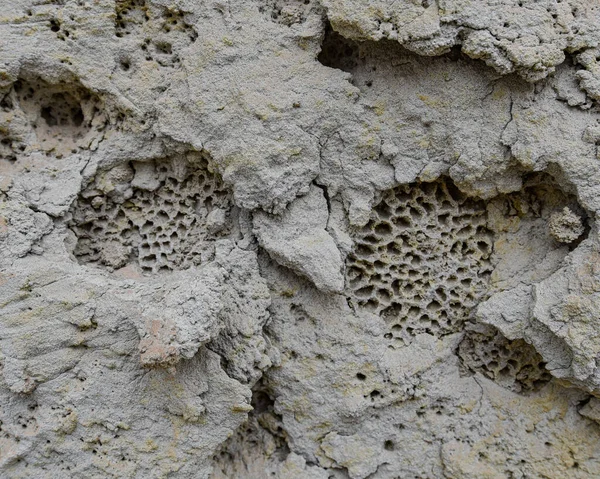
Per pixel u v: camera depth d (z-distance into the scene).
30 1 0.47
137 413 0.46
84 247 0.49
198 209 0.49
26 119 0.48
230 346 0.46
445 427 0.48
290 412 0.49
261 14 0.47
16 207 0.46
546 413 0.48
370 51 0.47
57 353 0.45
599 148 0.44
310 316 0.48
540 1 0.44
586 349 0.43
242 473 0.49
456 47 0.45
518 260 0.48
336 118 0.46
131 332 0.45
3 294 0.45
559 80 0.45
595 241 0.44
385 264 0.48
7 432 0.45
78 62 0.47
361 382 0.48
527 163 0.45
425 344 0.49
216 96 0.46
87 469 0.45
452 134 0.46
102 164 0.48
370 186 0.47
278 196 0.46
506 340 0.48
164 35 0.47
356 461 0.48
